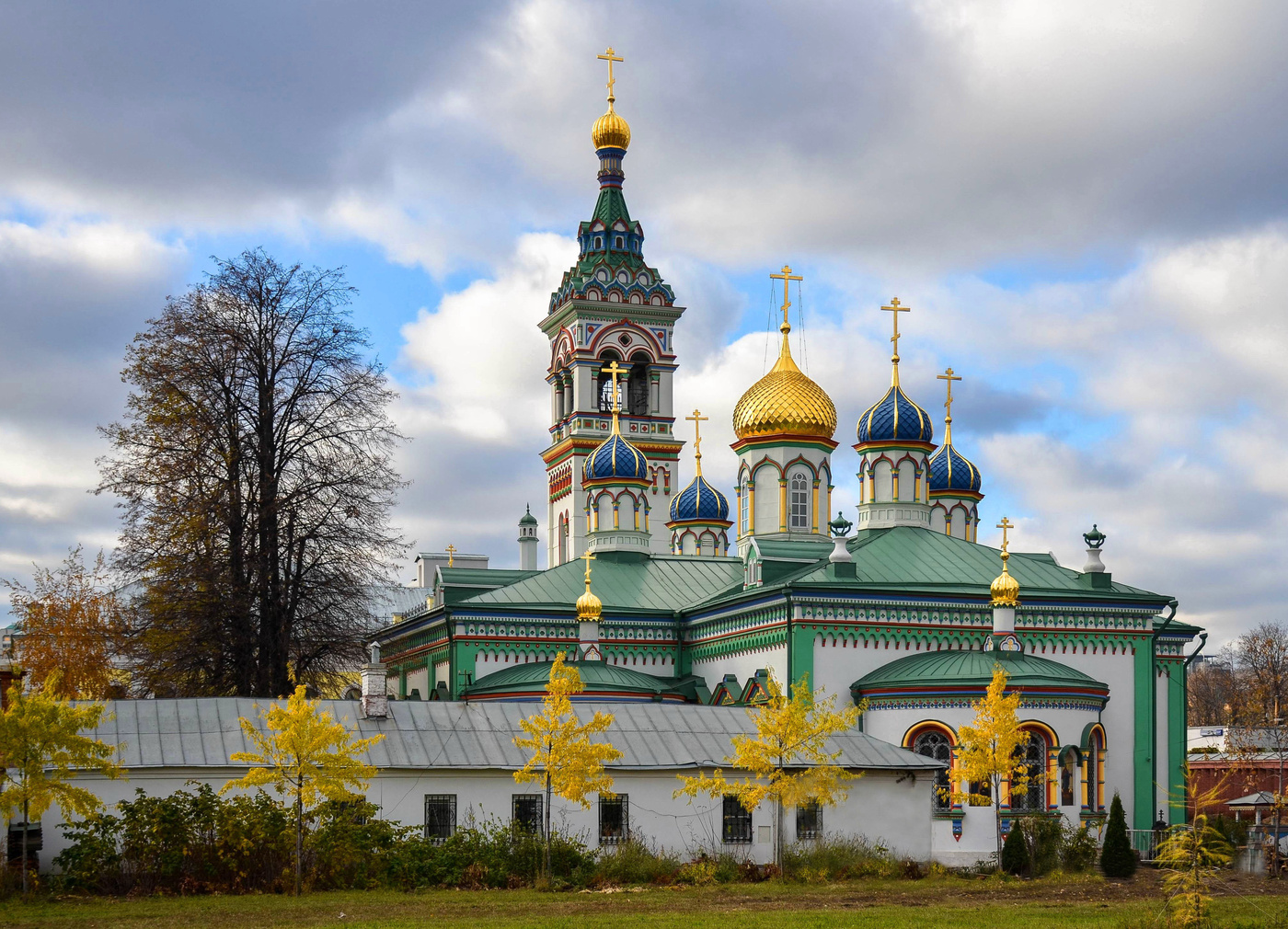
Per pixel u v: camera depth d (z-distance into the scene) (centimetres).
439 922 3959
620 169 11919
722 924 3925
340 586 6562
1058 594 6862
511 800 5253
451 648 7306
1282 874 5697
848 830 5553
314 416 6738
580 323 11375
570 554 11206
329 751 5131
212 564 6334
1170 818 6944
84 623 7356
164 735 5131
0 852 4628
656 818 5388
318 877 4706
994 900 4666
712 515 9688
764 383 8512
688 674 7575
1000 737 5403
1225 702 14812
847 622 6669
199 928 3862
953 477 9000
